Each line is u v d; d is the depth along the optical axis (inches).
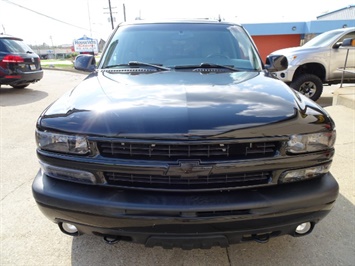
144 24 117.3
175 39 109.7
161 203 56.9
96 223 60.0
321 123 62.4
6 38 293.0
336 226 88.0
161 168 56.1
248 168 57.5
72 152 60.3
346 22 816.9
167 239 58.8
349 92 239.3
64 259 76.3
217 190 58.6
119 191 59.6
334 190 63.2
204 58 103.7
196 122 57.0
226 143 55.8
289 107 64.6
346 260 74.9
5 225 89.8
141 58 104.0
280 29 857.5
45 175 66.1
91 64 121.9
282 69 114.1
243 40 114.0
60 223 66.8
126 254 78.1
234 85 78.0
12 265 74.1
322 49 252.7
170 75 88.6
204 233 58.1
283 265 73.7
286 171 60.4
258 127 57.4
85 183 61.3
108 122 58.9
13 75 289.6
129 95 69.4
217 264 74.5
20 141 166.4
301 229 68.8
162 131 55.9
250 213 58.2
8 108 246.8
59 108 68.6
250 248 80.0
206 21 120.3
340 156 137.0
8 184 115.6
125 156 57.7
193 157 56.4
